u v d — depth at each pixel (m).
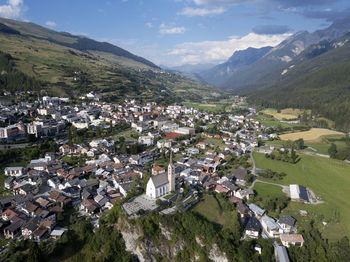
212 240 127.31
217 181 190.50
